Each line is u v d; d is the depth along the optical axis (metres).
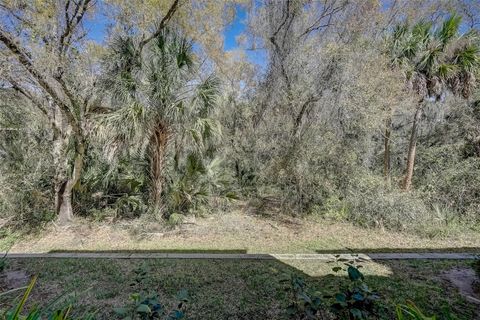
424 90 6.49
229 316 2.74
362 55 6.02
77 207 6.22
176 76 5.32
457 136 7.29
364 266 3.90
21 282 3.43
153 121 5.37
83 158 6.00
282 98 7.06
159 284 3.38
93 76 5.65
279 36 7.34
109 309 2.82
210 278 3.54
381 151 7.85
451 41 6.48
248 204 7.52
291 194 6.77
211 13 7.05
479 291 3.19
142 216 5.83
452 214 5.91
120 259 4.18
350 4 6.63
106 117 5.20
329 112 6.26
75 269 3.80
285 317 2.70
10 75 4.57
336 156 6.39
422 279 3.50
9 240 5.05
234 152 8.57
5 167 5.69
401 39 6.66
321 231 5.59
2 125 5.73
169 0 5.61
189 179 6.14
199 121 5.53
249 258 4.22
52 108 5.65
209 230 5.59
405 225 5.49
